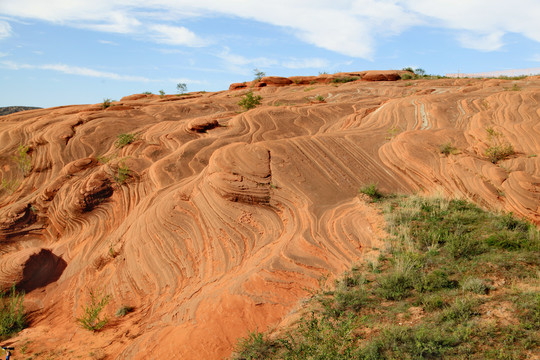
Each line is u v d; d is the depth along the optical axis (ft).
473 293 22.52
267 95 122.62
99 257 39.73
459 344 18.19
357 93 107.04
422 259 27.09
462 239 28.86
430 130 48.73
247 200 36.55
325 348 18.70
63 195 50.26
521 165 38.75
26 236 48.03
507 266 24.76
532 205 33.17
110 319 31.19
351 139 48.98
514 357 16.65
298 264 29.14
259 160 40.42
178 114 83.05
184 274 32.76
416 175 41.78
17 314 34.76
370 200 37.09
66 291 38.19
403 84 114.73
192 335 25.03
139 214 43.29
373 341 19.43
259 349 22.03
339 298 24.54
